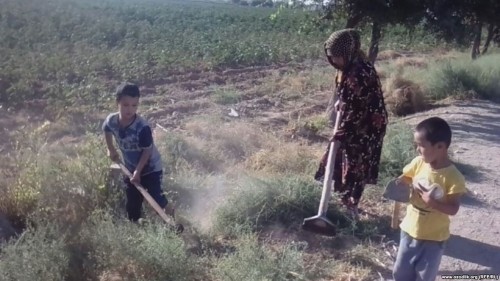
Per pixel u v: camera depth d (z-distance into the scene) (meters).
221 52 19.66
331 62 5.73
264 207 5.84
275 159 7.74
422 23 11.80
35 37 20.44
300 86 15.23
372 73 5.68
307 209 5.96
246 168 7.65
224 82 16.16
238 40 24.33
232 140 8.65
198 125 9.39
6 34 19.80
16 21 23.61
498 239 5.81
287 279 4.68
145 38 22.97
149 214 5.69
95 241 4.77
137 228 5.13
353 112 5.69
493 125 11.08
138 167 5.29
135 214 5.50
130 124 5.29
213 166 7.65
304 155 7.92
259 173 7.27
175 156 7.51
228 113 11.62
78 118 10.49
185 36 24.05
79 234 4.90
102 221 5.07
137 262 4.62
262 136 9.07
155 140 7.89
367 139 5.80
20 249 4.55
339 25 12.58
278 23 33.12
